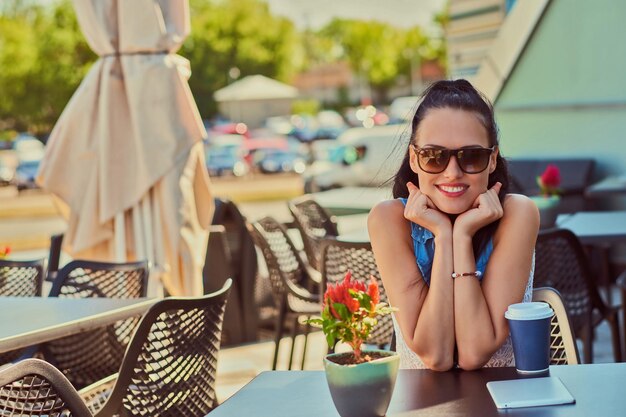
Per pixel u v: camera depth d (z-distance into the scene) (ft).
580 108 28.78
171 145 15.87
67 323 9.82
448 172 7.61
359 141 63.05
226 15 177.47
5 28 142.92
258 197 78.48
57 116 146.82
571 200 27.43
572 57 28.91
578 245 13.23
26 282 14.25
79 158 16.17
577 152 28.99
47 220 68.28
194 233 16.05
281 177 110.63
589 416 5.87
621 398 6.18
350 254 13.78
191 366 9.42
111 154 15.98
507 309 7.58
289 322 21.01
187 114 16.15
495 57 30.68
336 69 214.28
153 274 15.69
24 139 143.64
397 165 8.70
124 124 16.19
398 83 216.13
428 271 7.93
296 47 188.24
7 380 6.70
